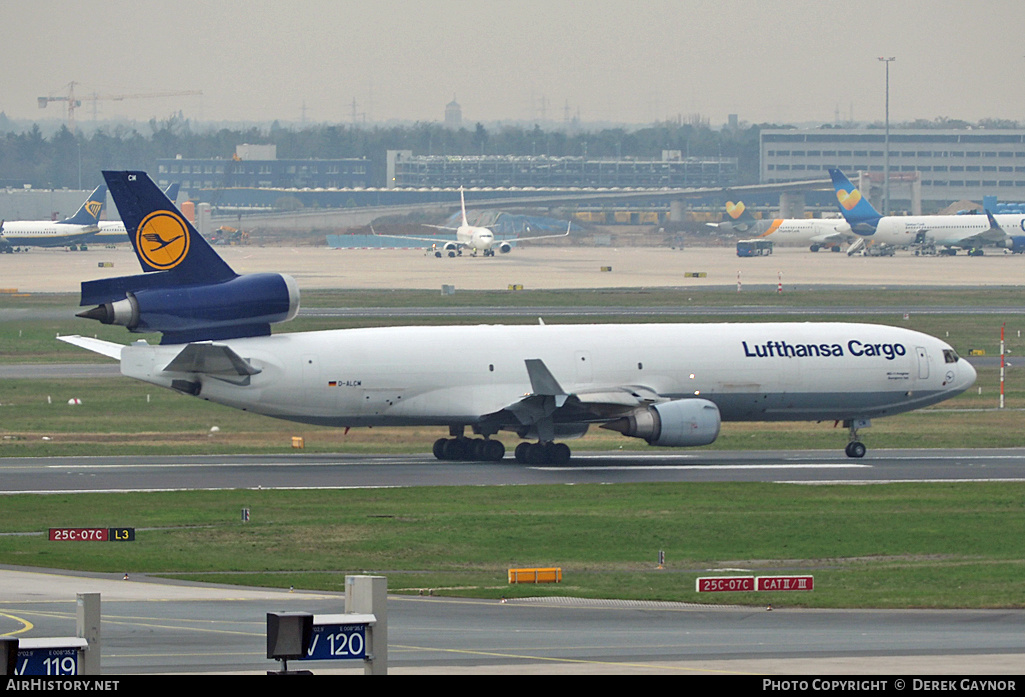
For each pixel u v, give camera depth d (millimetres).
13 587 113938
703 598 114875
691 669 87750
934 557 141125
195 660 88500
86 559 131125
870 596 116312
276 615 71812
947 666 89312
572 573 129875
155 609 105688
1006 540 150000
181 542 144000
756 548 145250
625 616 106000
